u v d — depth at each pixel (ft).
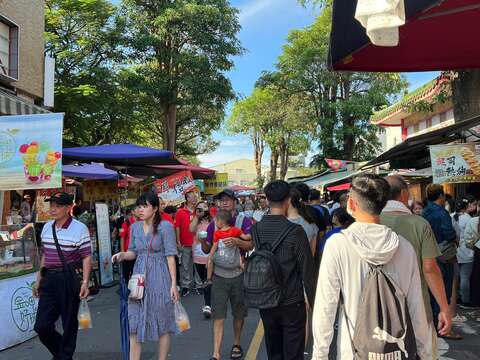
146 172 54.80
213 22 85.20
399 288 8.52
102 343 21.86
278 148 137.28
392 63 18.79
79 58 78.43
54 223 18.17
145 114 93.15
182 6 83.56
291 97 100.37
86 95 68.59
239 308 19.08
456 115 35.55
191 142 131.03
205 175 64.64
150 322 16.21
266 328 13.60
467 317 25.50
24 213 45.44
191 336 22.57
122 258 16.83
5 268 22.25
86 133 79.20
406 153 37.91
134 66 88.17
